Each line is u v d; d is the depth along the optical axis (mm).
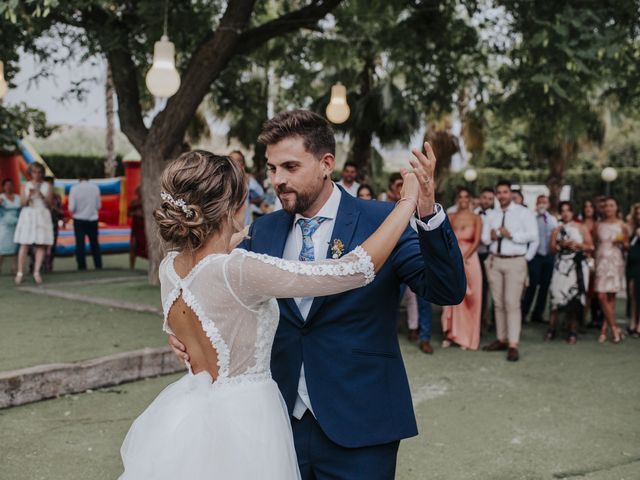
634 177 20281
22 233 9500
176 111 8812
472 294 6891
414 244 2078
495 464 3748
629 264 7910
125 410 4441
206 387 1837
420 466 3705
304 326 2033
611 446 4059
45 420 4203
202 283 1792
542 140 11680
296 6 12180
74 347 5504
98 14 8430
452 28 9922
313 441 2037
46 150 24531
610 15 7527
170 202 1793
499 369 6020
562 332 8055
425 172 1860
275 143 2008
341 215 2107
